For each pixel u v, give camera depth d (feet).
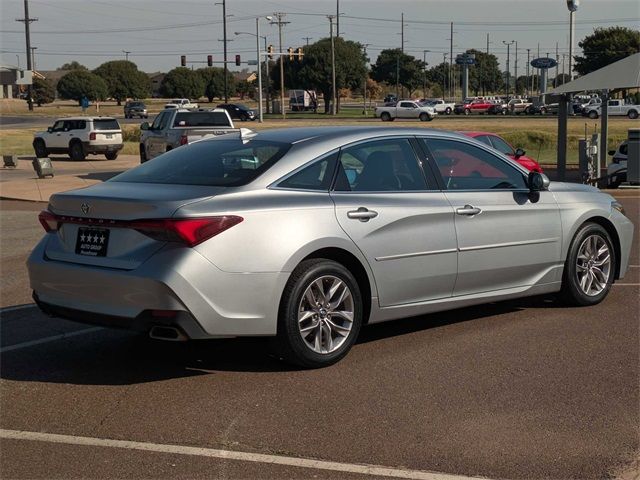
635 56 70.90
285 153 19.72
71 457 14.62
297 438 15.33
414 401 17.25
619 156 68.28
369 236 19.89
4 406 17.22
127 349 21.47
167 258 17.25
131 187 19.35
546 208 23.82
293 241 18.42
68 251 19.03
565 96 72.38
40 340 22.45
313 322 19.12
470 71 588.50
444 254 21.39
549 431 15.60
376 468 13.99
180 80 432.66
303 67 320.29
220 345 21.70
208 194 18.20
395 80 469.98
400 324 23.65
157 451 14.82
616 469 13.91
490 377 18.79
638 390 17.87
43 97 393.50
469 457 14.43
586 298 25.27
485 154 23.45
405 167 21.52
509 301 26.32
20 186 72.49
